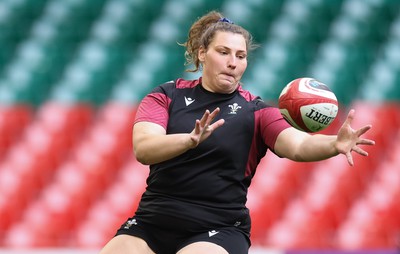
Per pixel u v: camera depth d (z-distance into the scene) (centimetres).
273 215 3347
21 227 3469
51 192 3644
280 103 1286
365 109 3756
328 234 3288
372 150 3591
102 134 3850
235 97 1277
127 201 3500
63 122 3953
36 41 4684
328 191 3441
